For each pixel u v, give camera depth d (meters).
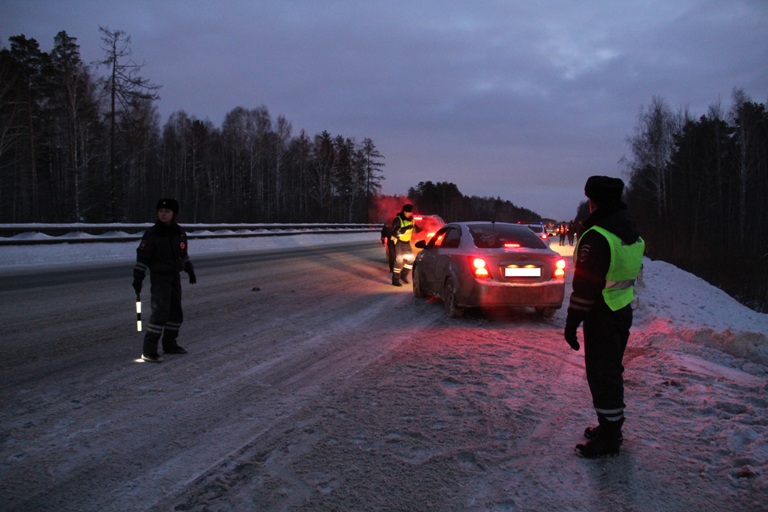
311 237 34.12
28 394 4.47
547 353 5.97
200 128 65.00
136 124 31.69
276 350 6.05
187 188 64.50
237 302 9.40
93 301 9.15
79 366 5.31
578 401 4.34
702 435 3.54
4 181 47.09
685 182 56.16
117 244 19.28
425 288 9.63
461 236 8.50
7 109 38.91
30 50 42.19
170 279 5.62
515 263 7.56
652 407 4.13
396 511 2.68
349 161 80.69
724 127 56.97
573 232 36.62
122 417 3.98
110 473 3.10
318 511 2.69
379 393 4.54
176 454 3.36
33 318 7.68
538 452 3.35
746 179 53.91
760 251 46.78
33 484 2.97
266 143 66.69
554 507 2.70
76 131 39.53
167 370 5.21
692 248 43.72
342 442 3.53
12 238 16.30
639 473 3.04
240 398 4.41
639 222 52.66
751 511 2.62
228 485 2.96
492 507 2.71
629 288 3.29
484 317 8.24
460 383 4.81
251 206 62.41
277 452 3.38
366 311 8.69
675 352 5.89
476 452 3.36
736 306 19.39
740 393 4.36
